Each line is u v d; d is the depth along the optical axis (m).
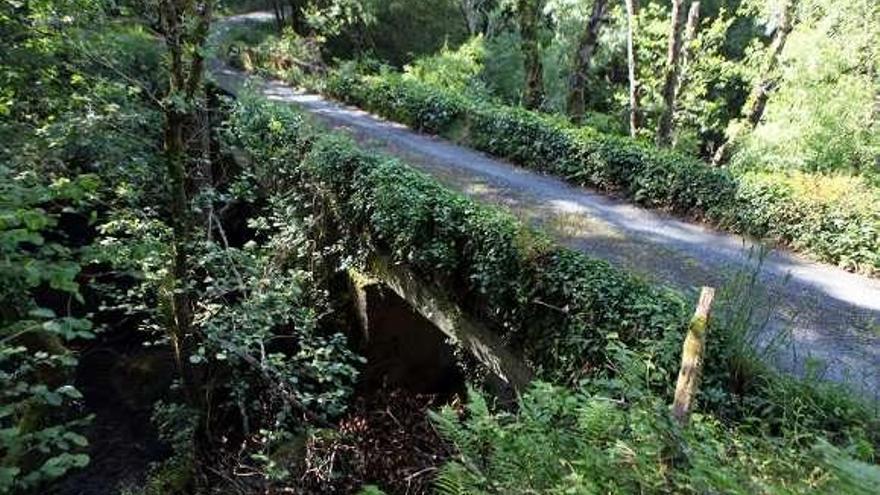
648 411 3.44
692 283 8.09
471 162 13.86
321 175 11.20
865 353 6.62
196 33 7.30
